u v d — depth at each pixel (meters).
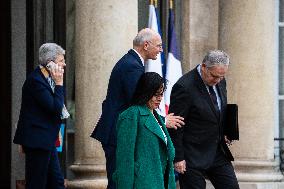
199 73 15.49
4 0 21.72
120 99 14.95
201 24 21.89
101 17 18.41
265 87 21.03
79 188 18.39
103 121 15.05
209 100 15.45
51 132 16.06
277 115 22.44
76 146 18.81
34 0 20.69
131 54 15.12
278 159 22.44
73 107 20.89
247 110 21.00
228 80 21.09
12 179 20.75
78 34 18.62
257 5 20.97
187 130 15.46
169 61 20.88
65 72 20.89
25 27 20.75
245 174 20.94
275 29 22.44
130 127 12.73
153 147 12.80
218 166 15.74
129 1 18.59
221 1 21.31
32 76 16.11
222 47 21.27
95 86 18.47
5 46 21.67
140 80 13.02
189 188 15.39
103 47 18.42
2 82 21.66
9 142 21.66
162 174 12.85
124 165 12.64
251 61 20.95
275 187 20.94
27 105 16.12
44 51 16.11
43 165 16.06
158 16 21.09
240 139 21.06
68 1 20.88
